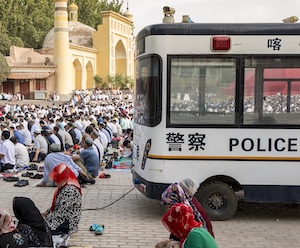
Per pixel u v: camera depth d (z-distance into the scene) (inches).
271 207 377.7
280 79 318.0
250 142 318.0
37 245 194.4
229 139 317.7
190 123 317.7
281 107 318.7
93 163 462.3
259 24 317.7
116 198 398.6
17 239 176.9
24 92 2140.7
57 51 2097.7
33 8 2699.3
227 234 296.5
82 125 849.5
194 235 158.9
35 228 196.2
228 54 316.8
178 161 318.0
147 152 323.9
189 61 317.4
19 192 411.8
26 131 746.2
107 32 2438.5
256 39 316.5
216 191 321.4
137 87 354.3
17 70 2102.6
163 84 316.8
